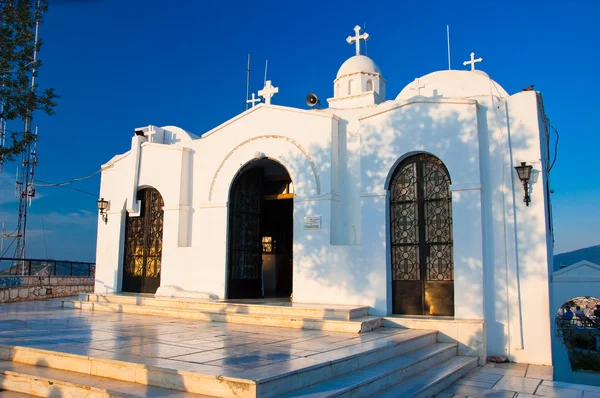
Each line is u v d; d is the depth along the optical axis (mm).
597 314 12641
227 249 12188
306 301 10797
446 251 9812
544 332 8781
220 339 7391
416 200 10195
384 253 10078
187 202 13062
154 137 14250
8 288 14812
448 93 11594
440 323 9031
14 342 6738
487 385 7270
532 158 9258
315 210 11047
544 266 8914
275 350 6434
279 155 11797
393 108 10414
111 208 14234
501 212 9367
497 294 9188
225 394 4672
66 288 17688
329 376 5668
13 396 5469
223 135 12734
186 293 12023
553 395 6754
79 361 5758
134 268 13805
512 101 9578
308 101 12086
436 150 9898
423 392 6281
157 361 5469
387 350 7082
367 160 10586
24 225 21219
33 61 9383
